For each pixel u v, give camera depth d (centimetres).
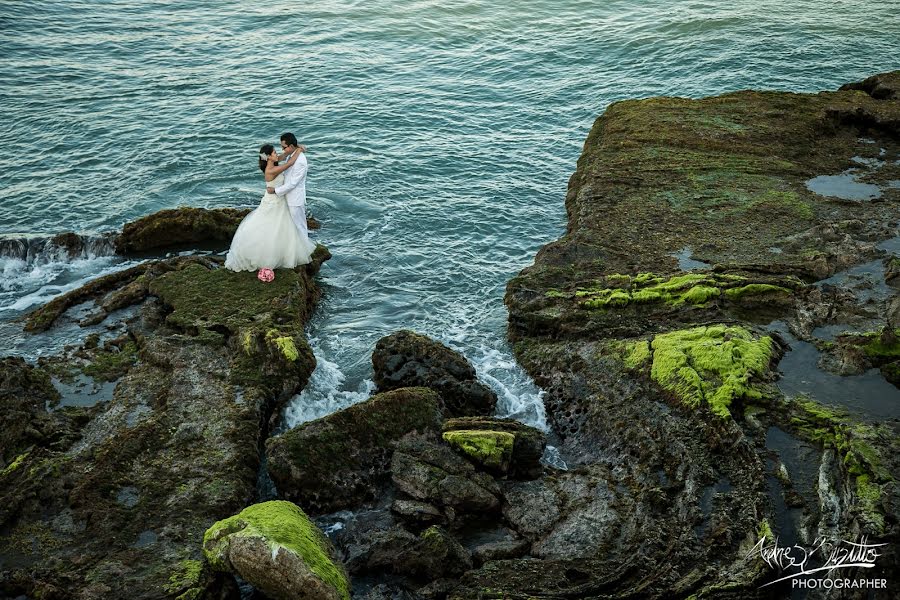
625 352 1241
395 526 991
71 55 2802
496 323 1441
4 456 1058
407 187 1956
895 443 987
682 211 1645
